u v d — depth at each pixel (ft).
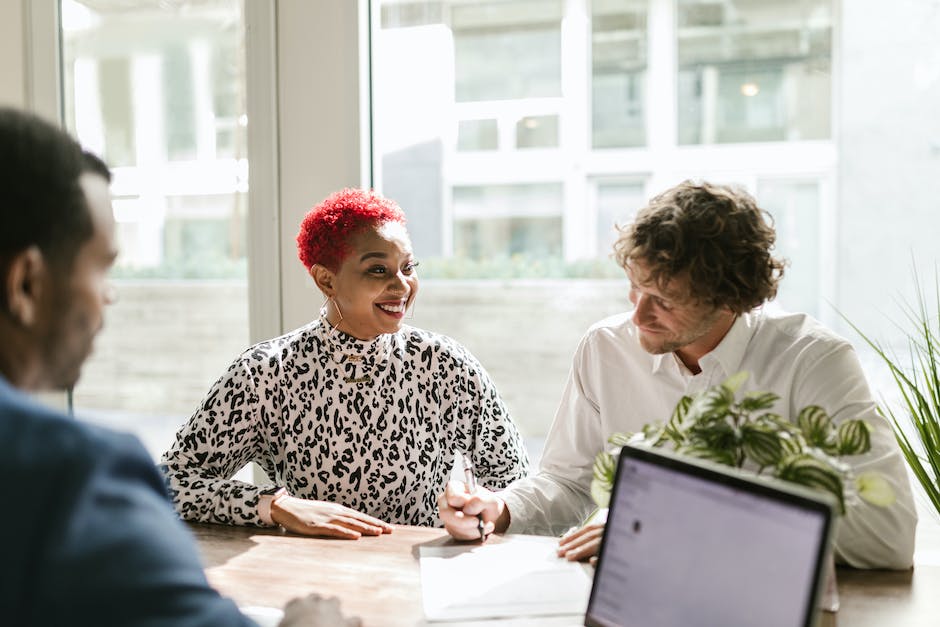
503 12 9.03
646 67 10.73
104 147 8.05
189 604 1.89
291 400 5.42
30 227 2.09
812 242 9.68
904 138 8.25
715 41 10.61
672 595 2.62
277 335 7.21
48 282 2.17
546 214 11.04
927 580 3.64
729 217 3.84
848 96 8.69
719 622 2.45
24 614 1.74
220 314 7.93
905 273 8.27
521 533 4.69
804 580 2.25
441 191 11.09
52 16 7.86
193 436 5.27
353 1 6.77
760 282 3.88
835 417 4.08
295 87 6.98
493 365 11.37
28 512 1.79
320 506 4.66
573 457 5.09
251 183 7.12
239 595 3.58
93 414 8.49
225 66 7.56
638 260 3.86
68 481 1.85
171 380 8.24
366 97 6.93
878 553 3.73
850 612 3.26
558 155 10.80
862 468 3.79
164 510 2.01
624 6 10.69
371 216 5.36
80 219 2.21
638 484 2.87
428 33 8.02
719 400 2.97
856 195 8.70
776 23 10.31
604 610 2.83
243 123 7.44
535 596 3.50
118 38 7.88
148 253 8.08
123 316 8.27
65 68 8.03
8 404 1.92
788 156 10.22
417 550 4.20
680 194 3.98
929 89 8.04
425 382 5.61
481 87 8.91
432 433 5.62
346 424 5.43
